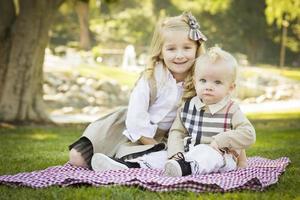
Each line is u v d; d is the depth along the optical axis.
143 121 4.19
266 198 3.29
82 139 4.25
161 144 4.19
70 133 9.91
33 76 12.32
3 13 12.05
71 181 3.60
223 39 40.38
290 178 4.04
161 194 3.39
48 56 27.58
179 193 3.43
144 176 3.69
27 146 7.21
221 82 3.96
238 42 41.38
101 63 32.22
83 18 37.53
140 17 41.78
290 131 10.20
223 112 4.00
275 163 4.61
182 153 3.86
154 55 4.28
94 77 22.97
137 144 4.28
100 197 3.27
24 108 12.21
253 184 3.50
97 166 4.05
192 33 4.18
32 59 12.21
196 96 4.14
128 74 26.45
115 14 43.41
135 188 3.51
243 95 24.16
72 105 20.09
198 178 3.57
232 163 3.94
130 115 4.20
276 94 23.83
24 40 12.06
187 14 4.29
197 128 4.04
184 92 4.20
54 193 3.34
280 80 28.22
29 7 11.96
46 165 5.04
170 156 4.00
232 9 38.62
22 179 3.68
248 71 29.91
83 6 36.75
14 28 12.06
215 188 3.46
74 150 4.20
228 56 4.00
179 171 3.67
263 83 27.77
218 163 3.82
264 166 4.23
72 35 43.62
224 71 3.94
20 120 12.13
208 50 4.04
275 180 3.67
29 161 5.35
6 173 4.53
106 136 4.28
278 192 3.51
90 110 19.14
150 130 4.20
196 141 4.02
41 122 12.45
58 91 21.14
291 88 25.73
